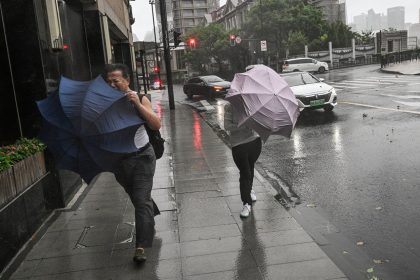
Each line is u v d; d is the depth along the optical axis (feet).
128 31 69.51
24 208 15.30
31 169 16.49
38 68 18.58
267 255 13.47
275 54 179.52
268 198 19.26
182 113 61.00
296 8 175.94
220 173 24.59
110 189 22.13
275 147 32.48
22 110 18.60
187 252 14.02
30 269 13.43
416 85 65.31
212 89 84.43
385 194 19.85
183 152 31.78
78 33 31.14
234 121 16.81
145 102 13.34
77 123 11.43
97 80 11.81
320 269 12.39
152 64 191.72
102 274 12.89
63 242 15.39
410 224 16.26
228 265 12.95
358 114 43.98
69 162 12.13
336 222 16.94
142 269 13.04
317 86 46.73
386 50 190.39
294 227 15.65
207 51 211.20
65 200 19.45
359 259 13.53
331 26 191.52
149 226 13.44
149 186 13.70
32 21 18.39
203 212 17.84
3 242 13.37
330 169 25.04
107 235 15.90
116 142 11.80
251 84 15.98
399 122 37.60
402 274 12.50
